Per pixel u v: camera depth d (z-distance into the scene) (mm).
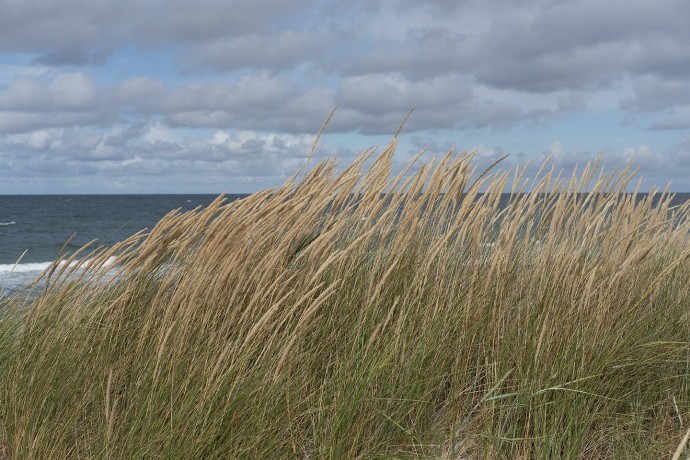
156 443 3016
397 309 3814
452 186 4363
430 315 3717
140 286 4137
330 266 3996
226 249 3750
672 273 4477
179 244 4059
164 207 77062
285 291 3811
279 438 3166
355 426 3156
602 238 4297
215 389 3086
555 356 3555
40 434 3209
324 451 3035
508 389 3547
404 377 3398
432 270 4102
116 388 3428
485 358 3672
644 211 4500
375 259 4035
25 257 26594
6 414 3553
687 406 3650
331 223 4219
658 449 3311
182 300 3711
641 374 3863
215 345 3412
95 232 41156
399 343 3494
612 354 3572
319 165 4363
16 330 4270
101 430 3221
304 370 3418
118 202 96875
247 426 3109
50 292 4109
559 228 4414
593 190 4430
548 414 3369
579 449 3201
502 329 3807
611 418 3500
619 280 3912
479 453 3285
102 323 3975
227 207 3854
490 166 4078
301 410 3344
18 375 3674
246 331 3535
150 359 3439
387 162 4426
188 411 3084
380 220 3771
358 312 3832
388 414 3283
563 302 3822
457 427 3324
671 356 3945
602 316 3703
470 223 4168
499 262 3850
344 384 3199
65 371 3604
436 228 4441
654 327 4055
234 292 3568
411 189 4258
